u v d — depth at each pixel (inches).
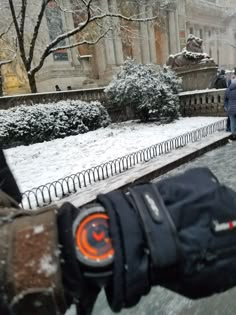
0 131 433.4
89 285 18.7
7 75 1182.3
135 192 20.5
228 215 19.6
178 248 17.9
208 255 18.7
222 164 260.7
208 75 704.4
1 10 756.6
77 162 310.0
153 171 243.9
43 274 16.7
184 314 92.1
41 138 479.5
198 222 19.3
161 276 18.7
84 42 753.0
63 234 18.1
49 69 1288.1
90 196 195.6
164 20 1573.6
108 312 93.9
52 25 1078.4
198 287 19.2
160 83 590.6
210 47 2306.8
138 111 621.6
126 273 17.5
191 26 2108.8
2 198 26.4
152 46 1684.3
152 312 93.7
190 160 294.4
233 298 95.9
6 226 18.9
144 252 18.1
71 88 1267.2
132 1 1152.8
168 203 20.0
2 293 17.0
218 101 600.1
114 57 1523.1
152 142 388.8
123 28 993.5
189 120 580.7
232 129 378.6
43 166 306.0
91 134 517.0
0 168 38.3
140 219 18.7
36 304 16.8
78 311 19.9
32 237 17.7
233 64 2456.9
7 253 17.3
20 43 652.1
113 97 620.1
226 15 2353.6
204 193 20.1
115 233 18.1
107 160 305.3
